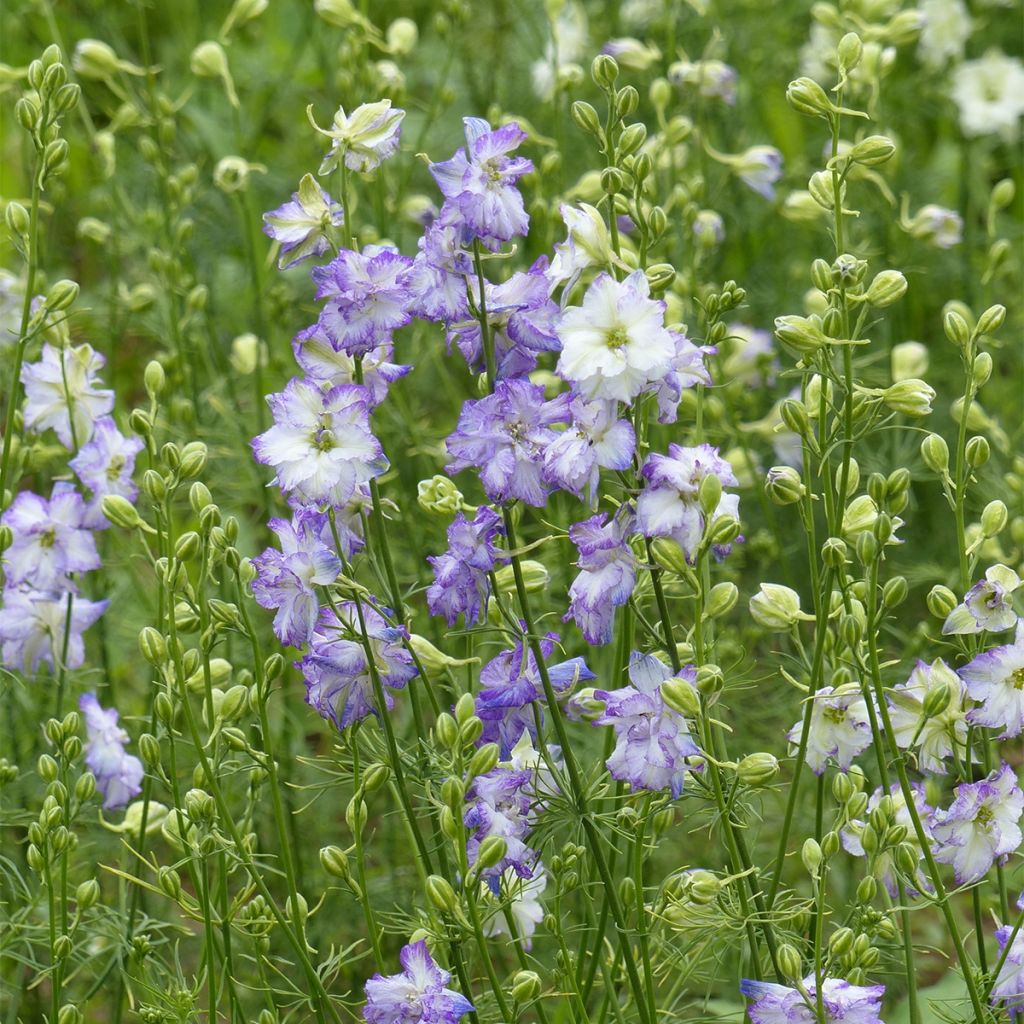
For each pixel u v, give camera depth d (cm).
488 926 493
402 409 745
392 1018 420
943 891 419
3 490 558
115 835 663
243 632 446
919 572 777
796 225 971
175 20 1158
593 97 971
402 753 480
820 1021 400
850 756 454
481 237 403
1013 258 982
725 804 424
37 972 608
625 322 387
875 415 442
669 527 394
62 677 594
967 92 1009
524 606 426
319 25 1127
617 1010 455
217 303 947
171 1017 484
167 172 793
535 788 440
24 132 806
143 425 484
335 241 440
